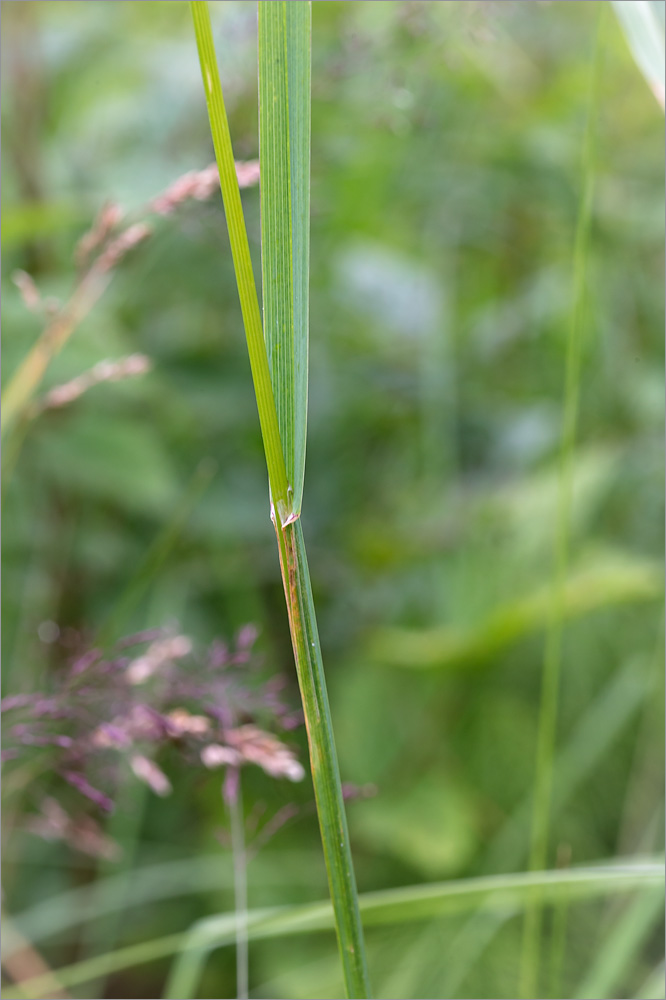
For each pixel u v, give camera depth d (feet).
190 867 3.11
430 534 3.73
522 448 4.00
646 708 3.42
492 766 3.48
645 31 1.73
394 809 3.31
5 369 2.94
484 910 2.78
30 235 3.14
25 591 3.26
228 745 1.84
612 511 4.12
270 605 3.67
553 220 4.56
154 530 3.61
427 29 3.28
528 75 4.60
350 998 1.50
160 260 3.62
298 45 1.45
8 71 3.38
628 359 4.30
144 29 4.16
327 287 3.98
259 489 3.67
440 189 4.32
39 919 2.91
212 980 3.06
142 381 3.23
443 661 3.43
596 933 3.09
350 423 4.05
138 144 3.59
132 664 1.93
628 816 3.29
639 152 4.80
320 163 3.77
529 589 3.57
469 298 4.80
